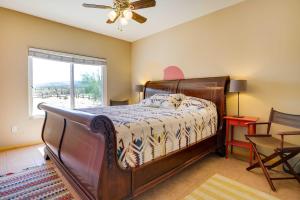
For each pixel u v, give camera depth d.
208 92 3.24
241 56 2.95
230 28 3.07
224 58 3.17
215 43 3.29
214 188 1.95
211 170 2.41
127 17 2.22
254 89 2.82
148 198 1.78
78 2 2.94
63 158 1.97
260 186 2.00
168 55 4.16
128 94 5.19
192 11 3.26
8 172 2.33
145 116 2.12
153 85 4.30
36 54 3.48
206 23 3.40
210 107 2.93
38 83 3.62
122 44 4.97
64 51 3.87
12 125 3.28
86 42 4.21
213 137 2.83
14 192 1.88
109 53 4.68
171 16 3.46
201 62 3.52
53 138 2.34
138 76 5.00
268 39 2.65
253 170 2.40
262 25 2.71
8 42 3.19
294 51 2.43
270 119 2.45
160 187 1.98
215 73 3.31
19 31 3.29
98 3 2.96
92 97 4.48
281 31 2.53
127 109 2.93
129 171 1.51
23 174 2.27
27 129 3.44
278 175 2.23
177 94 3.41
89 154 1.49
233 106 3.08
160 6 3.06
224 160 2.77
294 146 1.99
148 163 1.70
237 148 3.07
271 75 2.64
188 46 3.73
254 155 2.74
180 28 3.86
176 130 2.07
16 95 3.30
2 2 2.94
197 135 2.42
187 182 2.09
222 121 2.97
